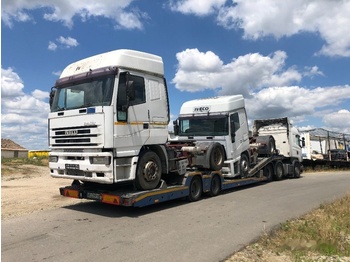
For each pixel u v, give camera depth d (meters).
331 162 27.69
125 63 8.62
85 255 5.55
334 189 13.76
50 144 9.25
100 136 8.00
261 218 8.20
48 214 8.72
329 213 8.73
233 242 6.25
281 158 17.84
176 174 10.40
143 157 8.92
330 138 30.08
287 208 9.47
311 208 9.48
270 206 9.76
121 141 8.25
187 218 8.19
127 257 5.45
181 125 13.95
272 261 5.40
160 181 9.50
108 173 8.01
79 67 9.20
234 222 7.77
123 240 6.36
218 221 7.87
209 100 13.62
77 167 8.48
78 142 8.41
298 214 8.66
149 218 8.20
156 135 9.34
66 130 8.73
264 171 16.41
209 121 13.29
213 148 11.95
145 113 9.03
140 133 8.83
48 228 7.27
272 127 19.66
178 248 5.90
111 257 5.46
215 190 11.82
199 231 6.98
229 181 12.64
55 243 6.20
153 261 5.29
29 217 8.38
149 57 9.39
